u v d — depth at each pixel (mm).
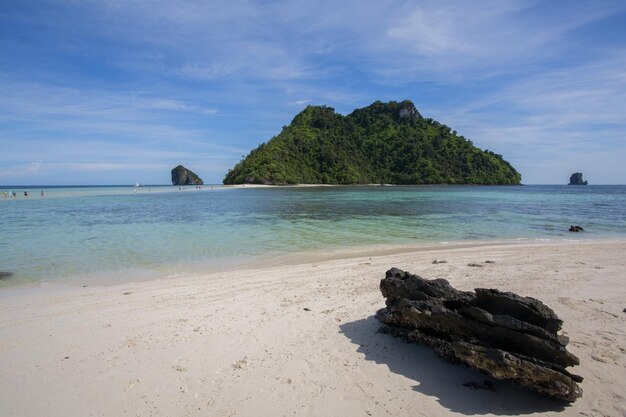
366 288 9008
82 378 5145
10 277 10734
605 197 61375
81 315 7480
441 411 4469
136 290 9258
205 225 23000
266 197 59031
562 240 16922
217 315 7359
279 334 6457
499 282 9203
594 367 5121
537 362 4547
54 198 55562
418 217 27672
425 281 6246
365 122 196375
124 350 5922
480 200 50219
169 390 4863
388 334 6363
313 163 153625
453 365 5391
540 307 5027
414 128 187625
